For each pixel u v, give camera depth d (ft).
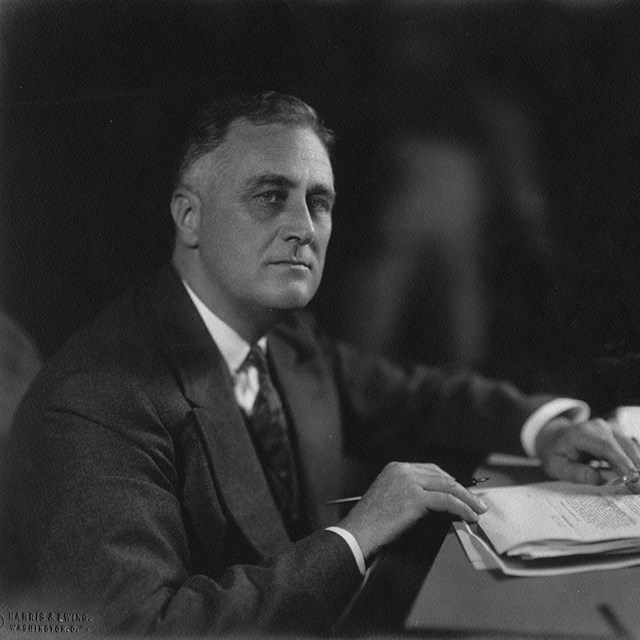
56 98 4.21
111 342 3.12
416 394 4.53
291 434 3.83
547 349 5.92
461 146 6.09
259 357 3.69
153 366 3.08
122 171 4.28
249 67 4.87
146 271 4.32
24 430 2.91
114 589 2.40
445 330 6.31
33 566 2.65
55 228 4.20
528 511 2.80
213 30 4.55
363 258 6.27
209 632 2.34
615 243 5.72
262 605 2.44
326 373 4.18
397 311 6.33
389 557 3.48
